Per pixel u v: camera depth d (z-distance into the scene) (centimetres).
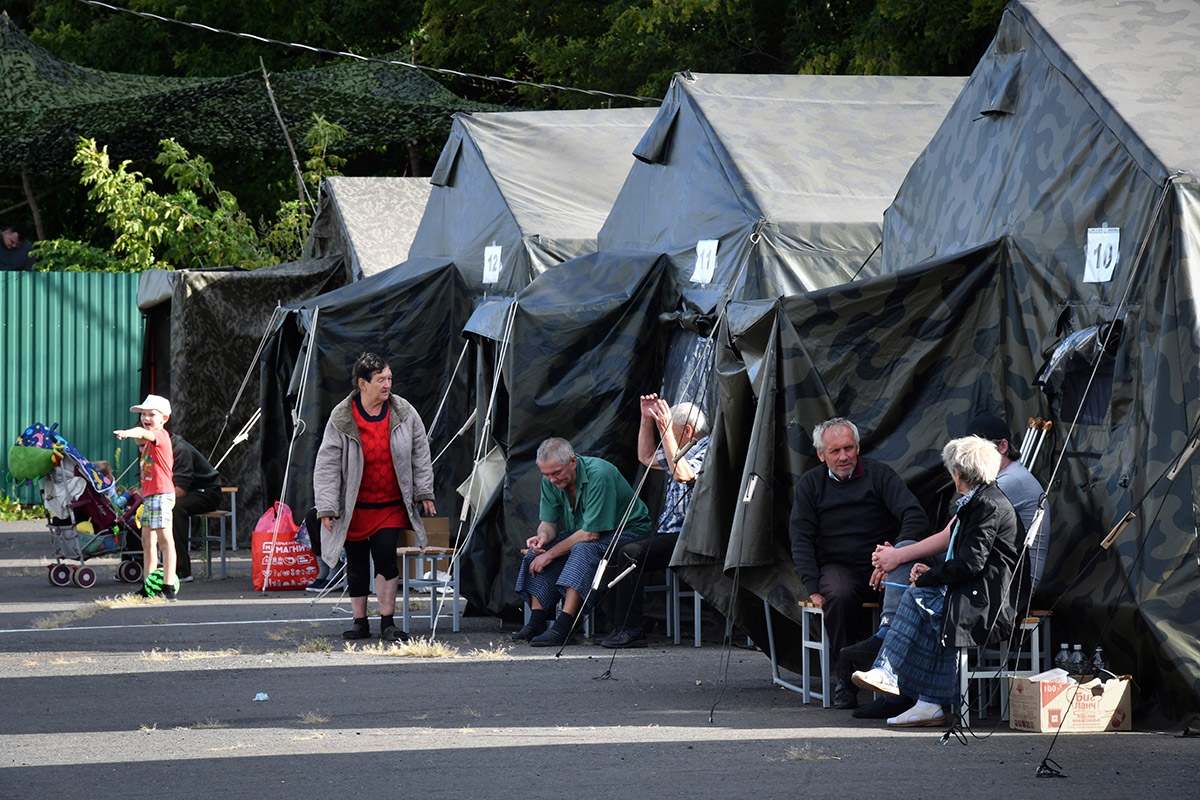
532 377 1585
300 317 2116
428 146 4684
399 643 1453
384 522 1510
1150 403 1002
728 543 1198
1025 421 1150
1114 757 879
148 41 4475
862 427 1173
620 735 973
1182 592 968
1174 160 1038
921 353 1178
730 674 1274
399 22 4469
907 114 1781
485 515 1587
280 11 4434
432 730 1002
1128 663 993
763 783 816
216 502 2170
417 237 2328
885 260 1452
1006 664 1023
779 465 1180
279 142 3897
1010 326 1170
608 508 1470
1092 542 1040
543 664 1336
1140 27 1225
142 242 3659
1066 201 1133
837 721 1029
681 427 1451
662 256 1631
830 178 1599
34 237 4594
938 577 981
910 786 805
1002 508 983
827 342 1182
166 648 1448
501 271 1959
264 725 1030
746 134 1652
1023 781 816
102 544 2073
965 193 1304
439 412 1956
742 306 1244
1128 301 1043
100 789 823
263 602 1872
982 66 1323
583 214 2000
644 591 1481
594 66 3647
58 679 1250
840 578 1091
